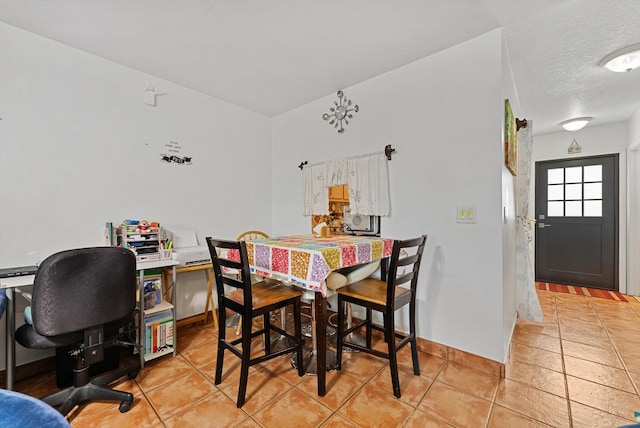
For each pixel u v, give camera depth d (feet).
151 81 8.12
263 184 11.14
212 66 7.64
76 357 5.36
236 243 5.12
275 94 9.37
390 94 7.82
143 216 7.95
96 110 7.14
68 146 6.72
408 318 7.41
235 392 5.50
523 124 8.84
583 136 12.71
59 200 6.59
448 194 6.77
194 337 7.99
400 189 7.63
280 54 7.09
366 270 6.56
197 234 9.13
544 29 6.04
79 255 4.59
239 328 8.12
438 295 6.91
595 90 8.86
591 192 12.62
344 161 8.85
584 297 11.39
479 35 6.30
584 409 4.96
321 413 4.91
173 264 6.88
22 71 6.13
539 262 13.91
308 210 9.95
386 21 5.85
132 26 6.02
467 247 6.49
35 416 1.93
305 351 7.05
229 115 10.01
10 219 5.99
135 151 7.81
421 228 7.23
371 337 7.39
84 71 6.96
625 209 11.85
